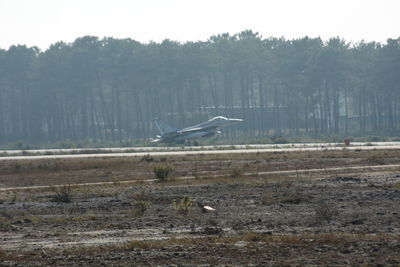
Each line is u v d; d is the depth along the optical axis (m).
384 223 62.72
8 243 57.75
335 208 74.50
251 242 53.16
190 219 71.06
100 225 68.69
